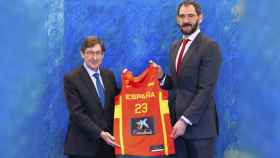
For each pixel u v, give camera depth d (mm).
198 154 2652
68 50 3006
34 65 3025
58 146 3059
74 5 2986
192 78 2613
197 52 2602
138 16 3010
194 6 2621
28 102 3045
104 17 3000
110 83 2785
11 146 3062
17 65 3025
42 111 3047
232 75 3045
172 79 2783
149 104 2738
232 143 3080
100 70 2801
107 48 3018
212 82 2555
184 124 2559
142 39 3021
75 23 2994
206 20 3014
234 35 3021
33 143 3062
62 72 3016
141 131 2715
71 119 2723
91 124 2621
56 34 3004
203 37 2635
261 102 3055
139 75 2994
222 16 3014
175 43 2830
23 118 3051
